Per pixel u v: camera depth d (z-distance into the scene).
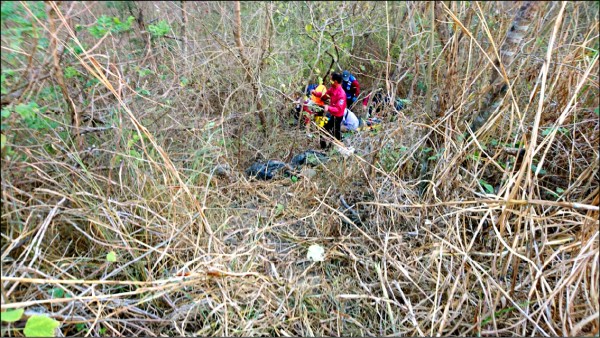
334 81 4.08
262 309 2.12
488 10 3.77
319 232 2.72
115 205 2.39
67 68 2.23
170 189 2.37
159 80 3.13
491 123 2.68
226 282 2.14
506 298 2.12
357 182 3.08
